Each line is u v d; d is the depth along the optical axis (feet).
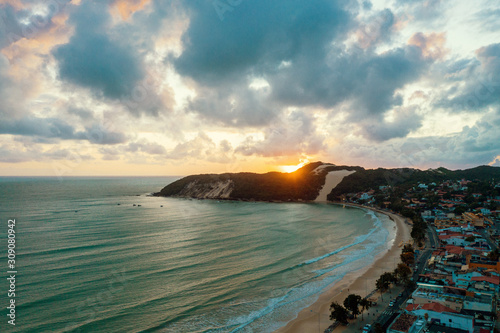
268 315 220.64
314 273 304.91
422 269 300.61
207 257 349.00
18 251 359.46
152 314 217.97
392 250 388.16
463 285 241.76
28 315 212.64
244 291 259.60
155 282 273.33
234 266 319.88
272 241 429.79
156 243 409.28
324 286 272.72
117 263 322.14
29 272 291.17
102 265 314.96
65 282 268.82
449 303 205.05
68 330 195.42
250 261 337.93
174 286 265.54
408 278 266.77
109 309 223.10
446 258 315.37
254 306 233.96
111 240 420.77
